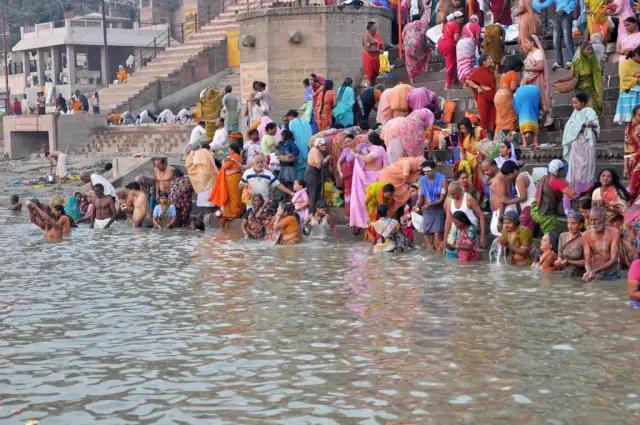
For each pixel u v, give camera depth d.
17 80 66.19
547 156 14.90
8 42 69.06
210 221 19.30
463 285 11.60
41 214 17.02
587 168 13.23
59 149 35.66
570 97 16.91
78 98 40.75
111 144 34.78
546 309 10.16
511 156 14.30
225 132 22.11
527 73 15.62
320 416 6.91
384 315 10.05
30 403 7.35
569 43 16.97
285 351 8.70
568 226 11.90
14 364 8.45
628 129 12.74
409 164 15.34
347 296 11.11
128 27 62.81
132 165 23.84
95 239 17.12
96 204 19.23
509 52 19.09
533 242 13.02
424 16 22.33
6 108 47.50
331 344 8.91
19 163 34.91
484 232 13.67
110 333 9.54
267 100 21.38
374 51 21.39
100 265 13.91
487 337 9.02
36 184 28.53
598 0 16.41
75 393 7.57
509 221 12.94
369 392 7.44
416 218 14.71
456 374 7.86
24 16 70.50
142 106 37.31
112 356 8.65
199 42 37.78
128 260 14.37
